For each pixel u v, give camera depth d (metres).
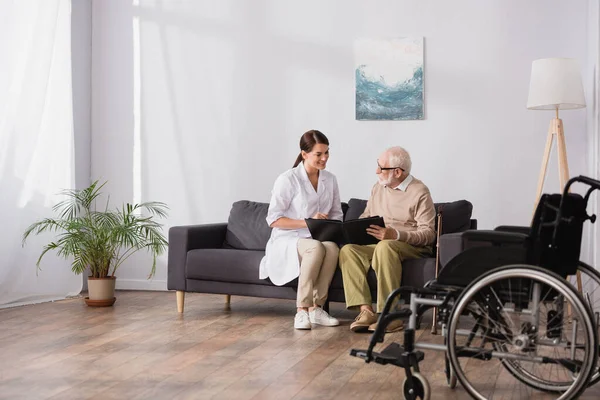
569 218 2.46
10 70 4.66
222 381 2.78
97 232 4.70
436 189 5.03
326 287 3.97
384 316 2.57
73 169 5.28
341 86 5.18
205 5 5.41
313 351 3.31
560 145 4.34
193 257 4.35
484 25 4.93
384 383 2.75
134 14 5.53
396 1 5.07
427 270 3.75
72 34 5.43
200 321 4.12
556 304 2.52
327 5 5.20
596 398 2.56
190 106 5.46
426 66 5.03
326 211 4.34
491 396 2.56
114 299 4.76
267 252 4.17
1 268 4.68
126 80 5.56
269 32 5.30
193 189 5.46
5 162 4.67
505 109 4.90
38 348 3.39
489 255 2.50
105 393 2.62
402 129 5.08
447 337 2.42
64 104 5.16
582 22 4.76
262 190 5.36
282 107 5.30
